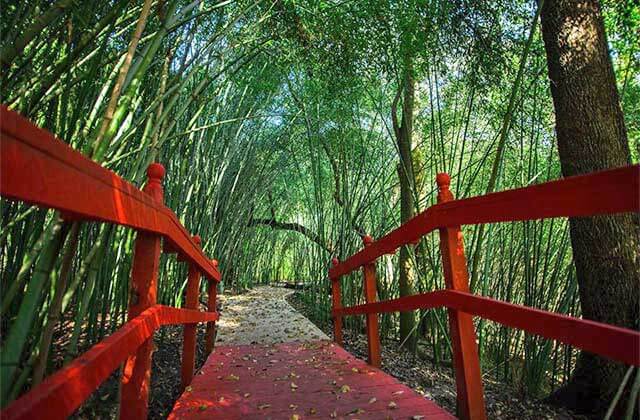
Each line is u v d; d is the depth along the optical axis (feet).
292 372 8.63
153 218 4.54
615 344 2.92
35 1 5.49
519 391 11.23
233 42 11.09
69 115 7.63
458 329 5.31
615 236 8.90
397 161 21.16
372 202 19.62
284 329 14.42
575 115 9.30
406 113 17.07
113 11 5.21
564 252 13.01
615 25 13.20
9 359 2.64
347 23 11.44
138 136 9.44
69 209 2.57
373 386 7.33
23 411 2.03
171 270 15.33
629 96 15.08
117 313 10.14
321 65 13.15
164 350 12.03
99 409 7.04
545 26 9.98
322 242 21.49
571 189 3.42
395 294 20.07
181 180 14.79
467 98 13.96
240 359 10.16
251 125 22.79
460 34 11.75
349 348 15.64
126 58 4.72
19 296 6.81
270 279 42.04
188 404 6.50
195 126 15.88
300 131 24.58
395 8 11.10
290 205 36.94
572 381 9.83
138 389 4.45
